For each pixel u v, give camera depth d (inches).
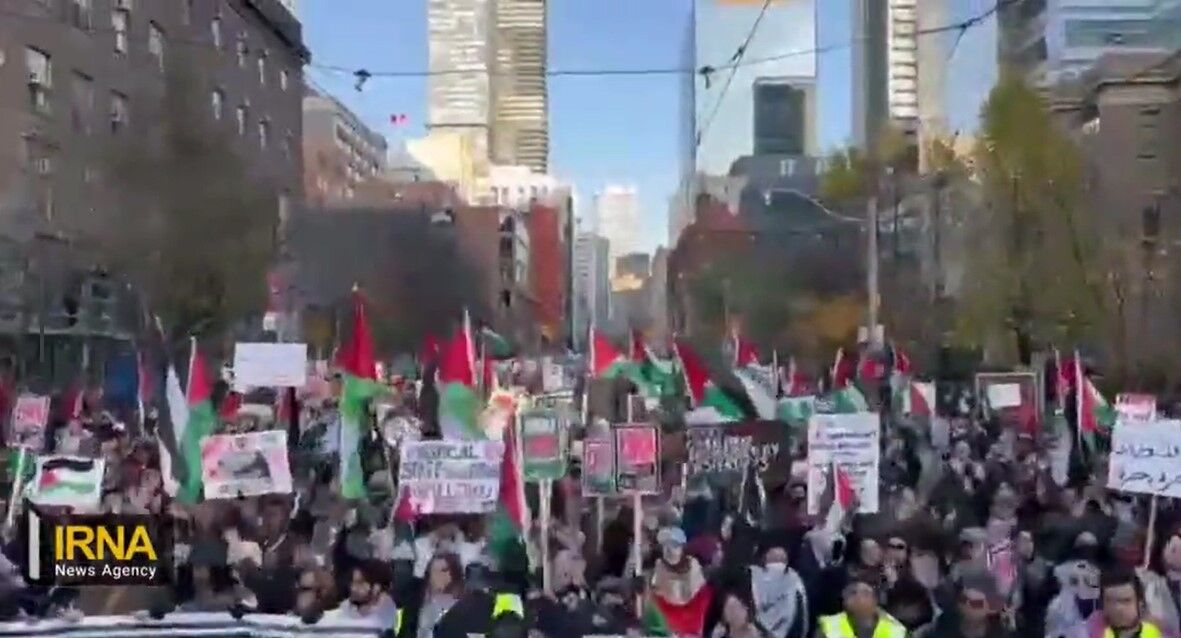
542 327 3225.9
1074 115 1809.8
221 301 1494.8
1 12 1321.4
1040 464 617.0
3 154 1320.1
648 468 476.7
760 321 2114.9
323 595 402.6
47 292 1346.0
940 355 1594.5
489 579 402.9
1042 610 402.3
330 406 797.9
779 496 500.1
